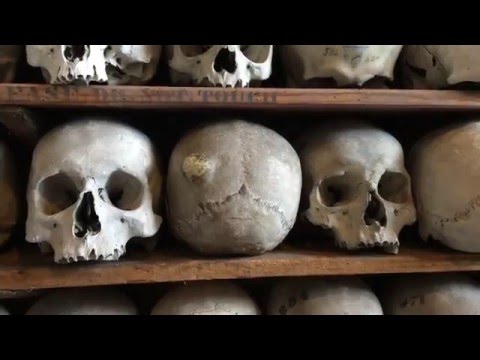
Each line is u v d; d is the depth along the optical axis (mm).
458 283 1129
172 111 1072
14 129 987
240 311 1021
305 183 1068
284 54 1120
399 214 1036
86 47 881
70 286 979
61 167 899
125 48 960
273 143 981
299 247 1063
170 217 988
